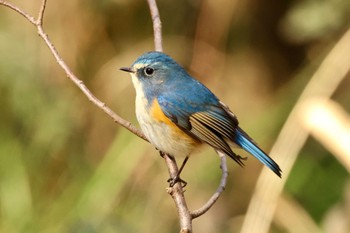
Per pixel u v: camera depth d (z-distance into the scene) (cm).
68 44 1327
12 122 1305
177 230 1228
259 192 972
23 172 1281
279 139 975
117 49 1351
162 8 1380
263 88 1424
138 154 1236
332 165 1298
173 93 891
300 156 1307
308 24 1348
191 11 1382
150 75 899
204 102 902
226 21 1384
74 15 1325
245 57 1430
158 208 1233
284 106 1300
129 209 1222
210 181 1265
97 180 1225
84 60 1338
